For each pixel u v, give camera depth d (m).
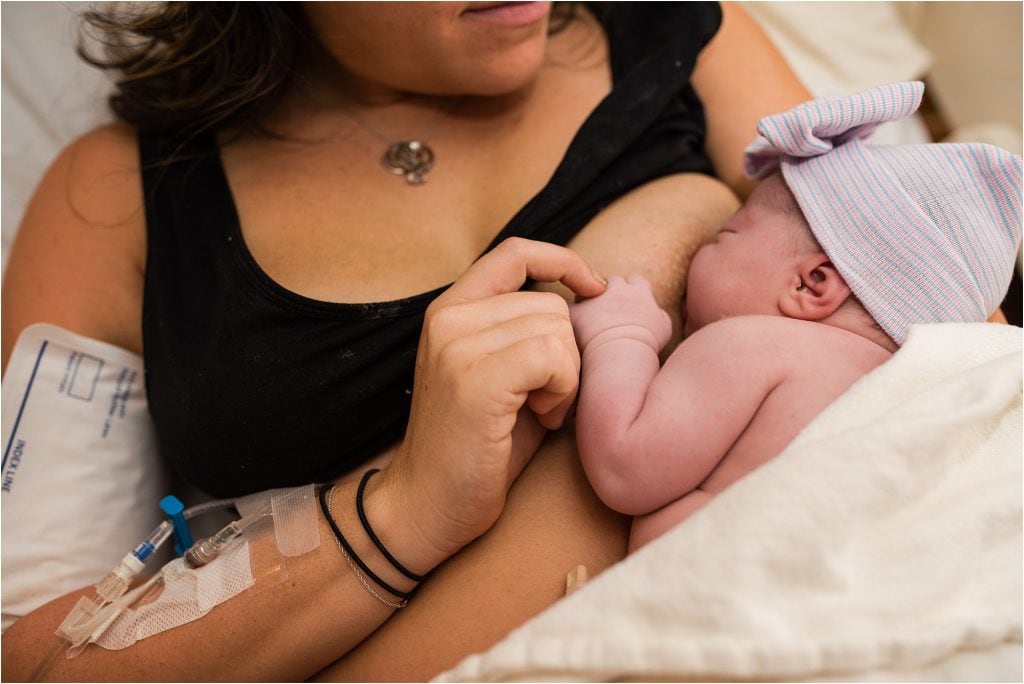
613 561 0.75
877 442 0.60
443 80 0.96
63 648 0.81
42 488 0.95
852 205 0.75
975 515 0.61
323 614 0.76
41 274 1.03
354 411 0.85
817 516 0.59
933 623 0.58
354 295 0.89
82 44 1.19
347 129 1.06
